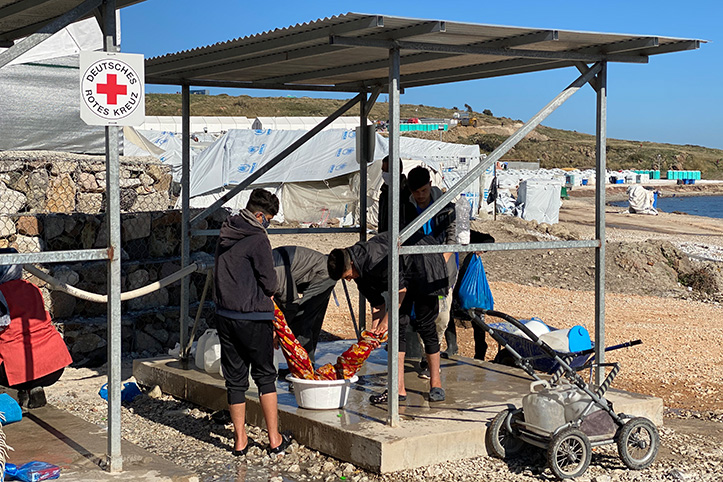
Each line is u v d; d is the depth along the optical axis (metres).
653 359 9.84
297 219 22.98
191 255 10.69
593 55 6.40
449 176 26.69
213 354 7.39
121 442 5.53
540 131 155.25
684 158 139.62
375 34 5.54
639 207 43.16
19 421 6.13
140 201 11.69
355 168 21.56
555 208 32.44
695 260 19.52
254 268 5.57
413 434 5.48
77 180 10.91
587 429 5.49
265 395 5.73
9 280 6.50
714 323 12.82
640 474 5.47
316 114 124.06
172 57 6.81
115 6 4.86
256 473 5.43
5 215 9.12
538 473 5.43
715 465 5.71
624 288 16.59
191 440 6.23
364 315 8.79
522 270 17.64
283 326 6.19
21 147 11.94
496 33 5.57
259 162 22.64
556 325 11.76
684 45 6.20
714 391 8.35
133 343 9.73
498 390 6.76
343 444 5.57
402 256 6.12
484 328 5.81
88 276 9.52
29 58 11.88
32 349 6.45
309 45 6.02
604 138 6.56
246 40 5.91
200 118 56.22
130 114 4.89
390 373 5.67
